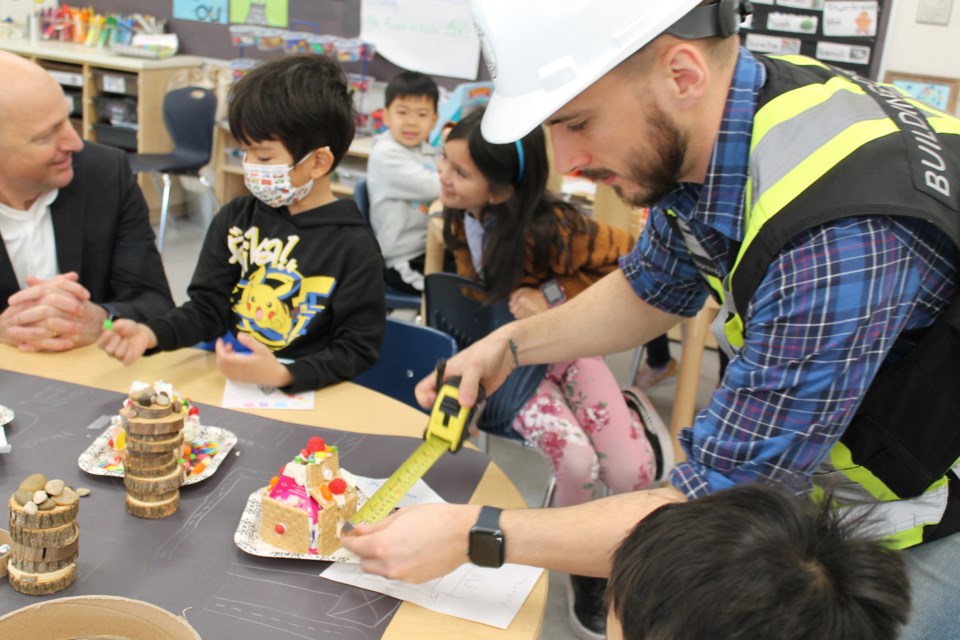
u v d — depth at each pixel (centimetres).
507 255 200
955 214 83
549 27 88
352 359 153
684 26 85
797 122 88
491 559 93
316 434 127
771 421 86
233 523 103
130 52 449
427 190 303
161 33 468
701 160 95
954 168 86
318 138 152
